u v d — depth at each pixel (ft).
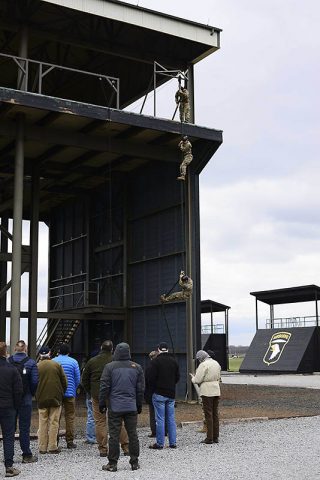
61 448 36.60
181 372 64.75
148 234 73.15
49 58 75.82
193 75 66.33
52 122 56.80
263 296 159.84
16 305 53.26
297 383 100.53
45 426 35.06
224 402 64.18
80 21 62.69
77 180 80.79
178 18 62.69
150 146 64.34
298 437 40.19
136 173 76.33
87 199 85.92
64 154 69.21
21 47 58.85
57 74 76.89
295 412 54.34
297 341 145.69
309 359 142.00
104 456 33.81
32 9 59.26
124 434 34.12
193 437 40.47
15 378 29.66
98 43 64.13
